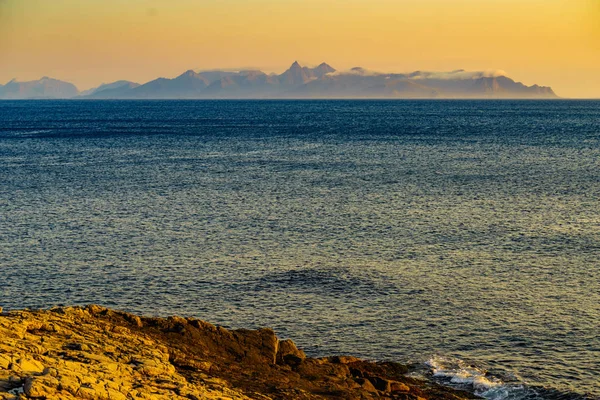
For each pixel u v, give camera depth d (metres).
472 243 74.38
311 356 45.12
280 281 61.12
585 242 74.62
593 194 104.94
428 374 42.53
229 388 32.84
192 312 53.66
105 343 35.12
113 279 61.88
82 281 61.38
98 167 139.50
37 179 121.94
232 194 106.06
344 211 92.00
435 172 131.00
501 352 45.84
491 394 39.84
